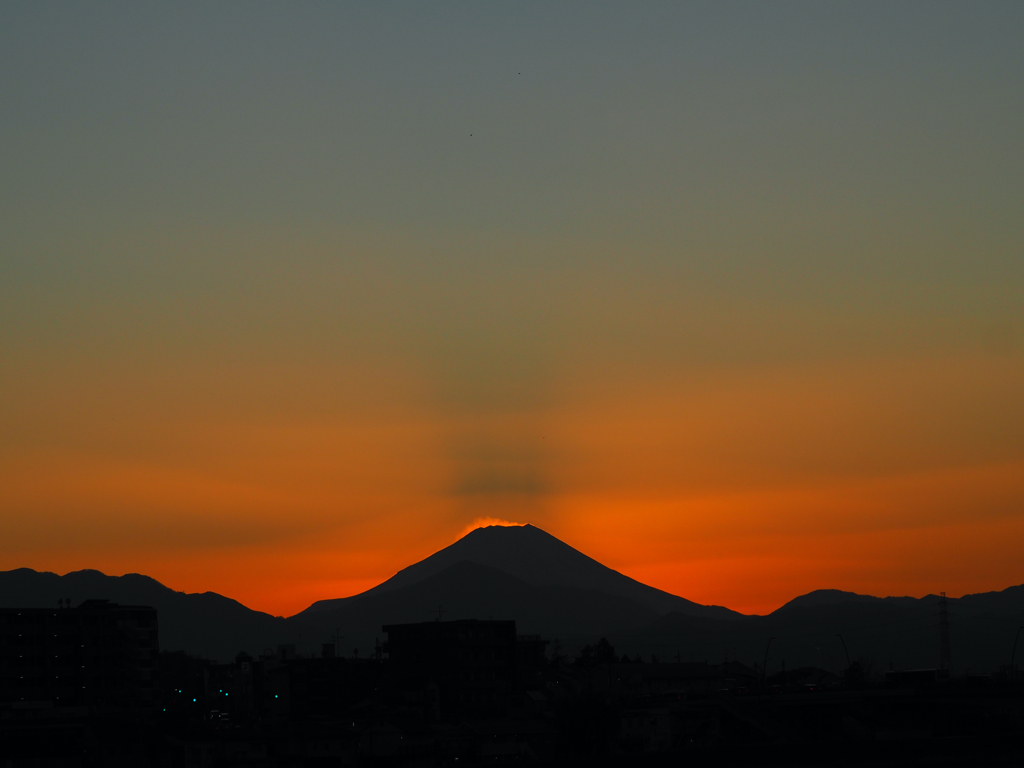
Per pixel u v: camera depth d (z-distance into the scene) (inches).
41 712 6107.3
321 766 5654.5
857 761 5290.4
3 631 6717.5
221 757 5531.5
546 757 6082.7
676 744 6628.9
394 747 5856.3
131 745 5511.8
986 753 5408.5
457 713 7559.1
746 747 5359.3
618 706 6825.8
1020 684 6879.9
